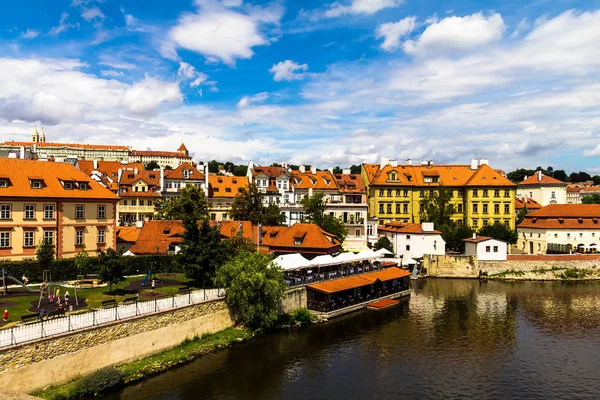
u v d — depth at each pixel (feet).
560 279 294.46
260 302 167.02
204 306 159.02
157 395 119.55
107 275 161.79
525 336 175.63
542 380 136.36
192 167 346.54
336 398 123.54
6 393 72.02
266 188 354.74
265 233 254.27
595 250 320.09
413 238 313.73
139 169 384.27
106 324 124.98
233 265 170.40
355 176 404.57
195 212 264.93
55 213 202.08
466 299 237.86
